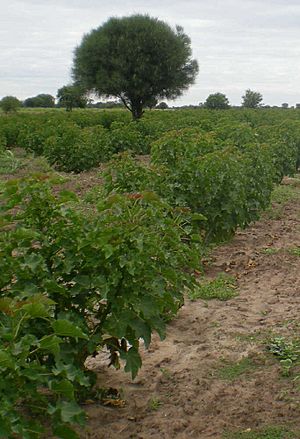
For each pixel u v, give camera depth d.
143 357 6.21
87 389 5.04
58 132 23.22
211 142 10.12
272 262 9.40
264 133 19.16
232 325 7.02
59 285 4.40
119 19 52.16
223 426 4.86
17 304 3.69
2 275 4.42
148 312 4.58
